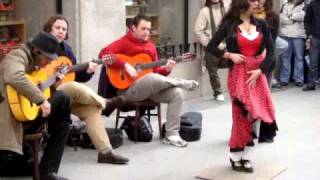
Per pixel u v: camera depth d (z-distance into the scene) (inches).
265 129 210.5
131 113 294.4
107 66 241.4
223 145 243.9
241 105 202.2
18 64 178.5
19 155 201.0
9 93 178.1
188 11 350.9
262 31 205.8
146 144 243.8
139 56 245.8
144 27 244.7
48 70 197.6
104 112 241.9
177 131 243.6
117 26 294.2
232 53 203.6
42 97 178.9
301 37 386.0
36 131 192.1
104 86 245.3
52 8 283.4
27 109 180.9
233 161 210.1
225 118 295.1
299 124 283.4
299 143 249.1
